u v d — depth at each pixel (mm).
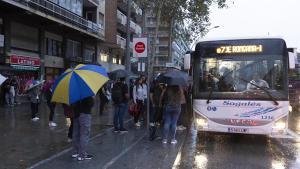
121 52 49031
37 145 9539
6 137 10672
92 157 8328
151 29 47719
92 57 39312
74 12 31328
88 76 7422
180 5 26016
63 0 29031
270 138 11227
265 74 9656
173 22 29156
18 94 24922
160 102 10500
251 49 9797
